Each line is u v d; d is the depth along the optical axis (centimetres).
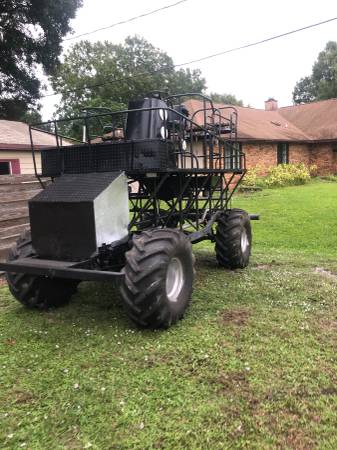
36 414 264
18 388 293
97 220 370
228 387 285
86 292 505
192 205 557
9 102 2722
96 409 265
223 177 629
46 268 359
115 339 362
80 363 323
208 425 247
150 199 445
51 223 385
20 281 429
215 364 314
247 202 1395
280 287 507
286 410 260
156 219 470
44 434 245
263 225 1011
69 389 289
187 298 407
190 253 409
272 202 1366
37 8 2412
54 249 387
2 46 2506
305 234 901
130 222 427
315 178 2278
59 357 335
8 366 325
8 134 1181
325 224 987
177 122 454
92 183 392
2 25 2452
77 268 363
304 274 572
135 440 237
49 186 407
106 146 411
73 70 3628
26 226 657
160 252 361
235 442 233
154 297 352
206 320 402
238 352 333
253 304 448
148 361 322
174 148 437
